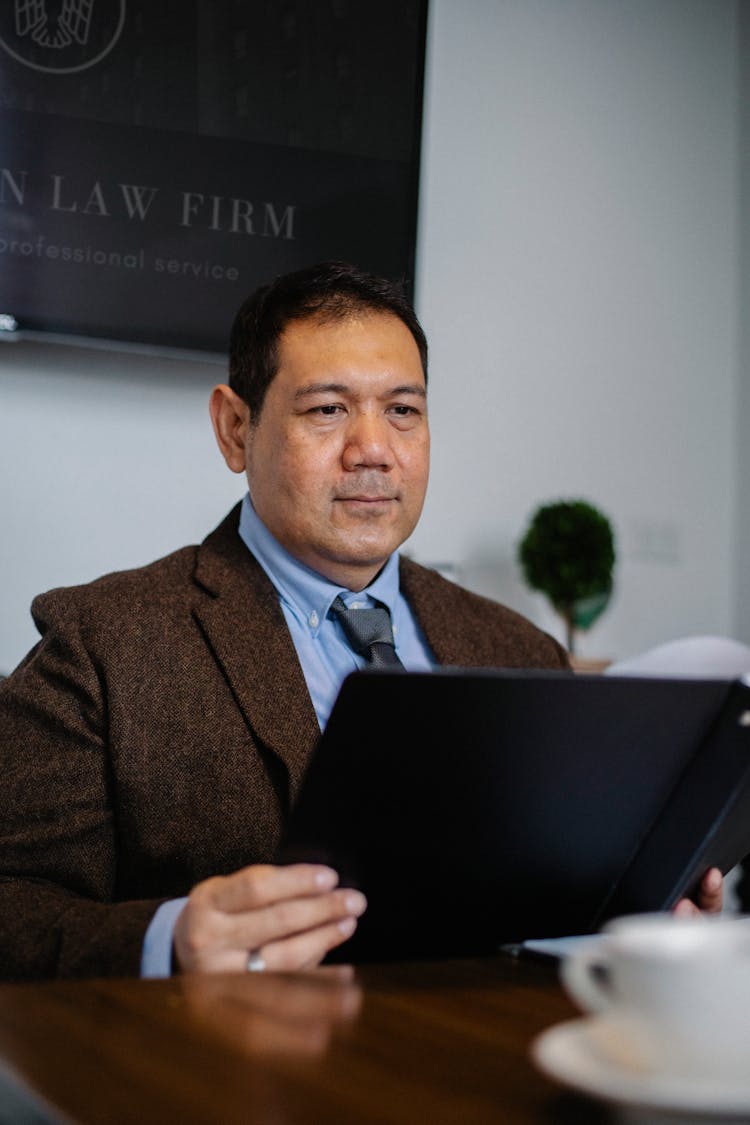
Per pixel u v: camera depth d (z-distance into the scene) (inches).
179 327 118.3
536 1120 23.0
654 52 147.9
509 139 139.2
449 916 41.5
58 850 53.9
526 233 139.9
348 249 124.4
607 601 130.0
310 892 37.6
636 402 145.6
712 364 150.6
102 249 115.7
